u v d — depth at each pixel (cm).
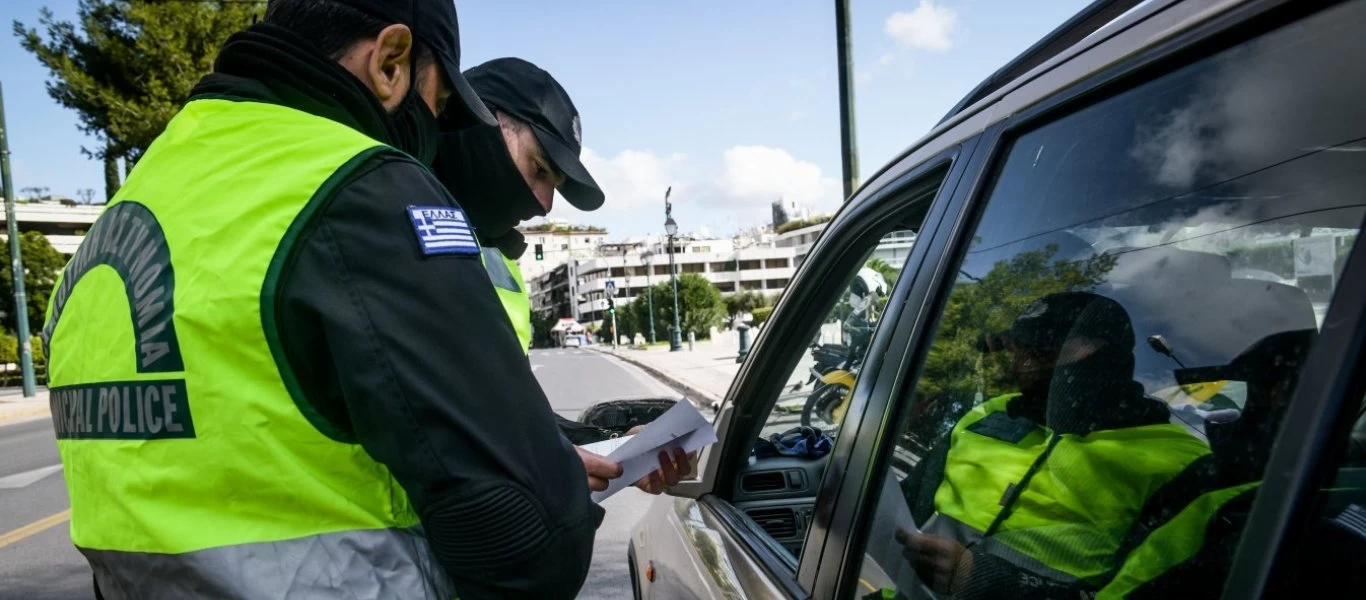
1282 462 64
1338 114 66
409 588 100
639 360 2725
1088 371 92
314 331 92
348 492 97
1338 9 67
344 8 113
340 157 95
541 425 101
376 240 92
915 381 115
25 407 1773
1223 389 74
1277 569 62
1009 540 97
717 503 201
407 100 121
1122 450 86
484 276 102
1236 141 75
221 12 2506
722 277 12056
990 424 104
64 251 7025
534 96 175
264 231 92
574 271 12512
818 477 212
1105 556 85
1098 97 93
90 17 2408
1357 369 60
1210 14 78
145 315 95
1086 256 93
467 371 94
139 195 104
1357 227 63
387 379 90
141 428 94
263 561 92
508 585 96
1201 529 74
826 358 241
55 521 638
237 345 91
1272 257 70
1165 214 83
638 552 255
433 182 103
